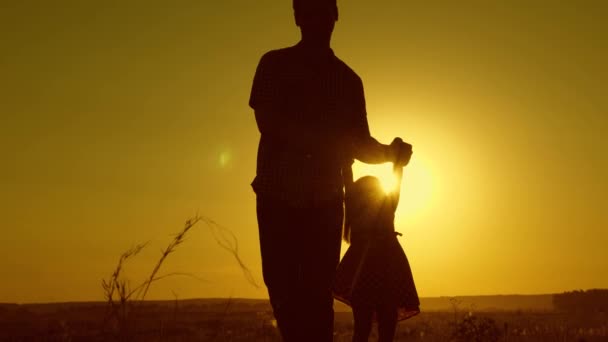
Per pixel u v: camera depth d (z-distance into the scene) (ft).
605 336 44.04
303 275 14.97
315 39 15.70
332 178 15.29
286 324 15.05
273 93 15.48
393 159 16.60
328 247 15.15
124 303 14.90
